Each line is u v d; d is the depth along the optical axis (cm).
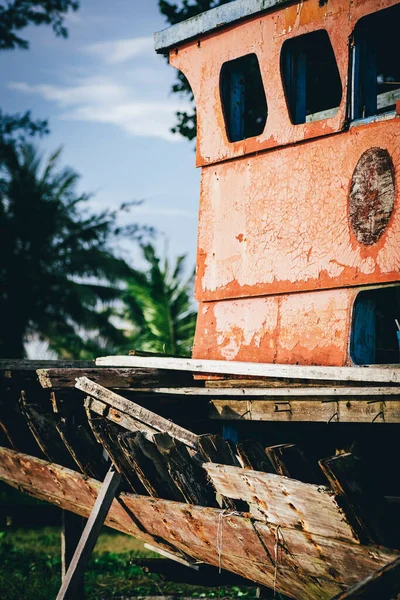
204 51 743
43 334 2592
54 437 759
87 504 731
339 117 624
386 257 584
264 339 671
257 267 680
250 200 694
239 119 731
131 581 1103
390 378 510
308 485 468
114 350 2577
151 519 637
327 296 628
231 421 723
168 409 740
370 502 455
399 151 583
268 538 519
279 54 674
